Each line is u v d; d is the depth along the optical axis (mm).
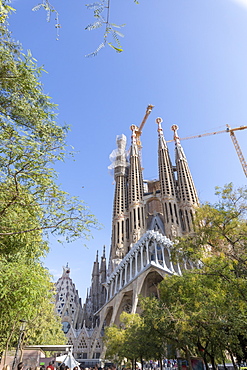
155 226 124438
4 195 10297
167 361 62594
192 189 127438
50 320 39969
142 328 34656
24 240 14125
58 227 10500
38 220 11906
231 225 18719
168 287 29266
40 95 10844
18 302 11391
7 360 28031
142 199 134875
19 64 10062
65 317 128125
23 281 11219
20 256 14016
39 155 10156
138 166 149000
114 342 48469
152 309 29031
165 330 25562
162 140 149375
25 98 10461
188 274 24469
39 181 10531
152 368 65938
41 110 10758
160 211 139500
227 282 19109
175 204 123250
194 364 24281
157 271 79188
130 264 90875
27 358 29219
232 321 20531
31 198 10539
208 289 22812
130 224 127375
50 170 10531
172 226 113688
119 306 84312
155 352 34531
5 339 23812
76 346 110500
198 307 22672
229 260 19156
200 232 19891
